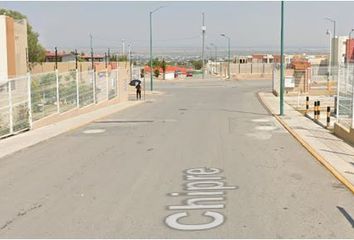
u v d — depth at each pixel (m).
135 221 6.79
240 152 12.81
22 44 33.78
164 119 22.59
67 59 86.31
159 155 12.43
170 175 9.91
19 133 17.62
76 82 25.31
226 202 7.72
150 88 57.75
